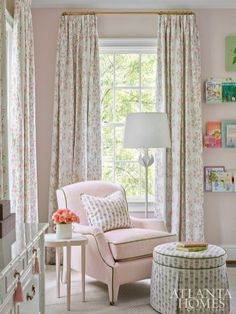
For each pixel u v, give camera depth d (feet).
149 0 16.33
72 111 16.31
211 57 16.85
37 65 16.70
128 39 16.76
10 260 5.74
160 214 16.43
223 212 16.90
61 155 16.26
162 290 11.19
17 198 12.86
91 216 13.53
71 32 16.38
